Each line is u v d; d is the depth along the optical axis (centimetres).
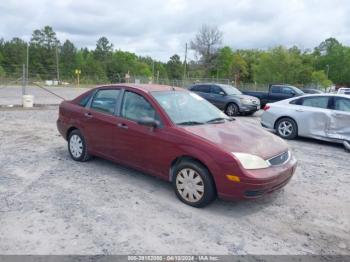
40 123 1081
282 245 354
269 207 448
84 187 490
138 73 9912
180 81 5022
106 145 545
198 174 423
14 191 469
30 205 424
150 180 527
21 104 1609
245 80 8462
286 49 7131
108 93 561
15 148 718
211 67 7406
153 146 468
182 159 442
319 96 911
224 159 398
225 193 404
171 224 387
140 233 363
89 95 596
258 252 338
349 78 9319
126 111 520
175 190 453
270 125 986
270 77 6925
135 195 466
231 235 369
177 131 445
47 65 8238
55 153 680
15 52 8012
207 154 409
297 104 945
